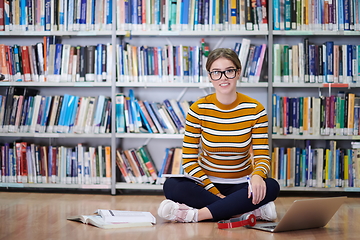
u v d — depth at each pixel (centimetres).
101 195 298
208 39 322
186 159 213
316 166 295
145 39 325
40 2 305
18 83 303
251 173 214
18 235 172
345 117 293
